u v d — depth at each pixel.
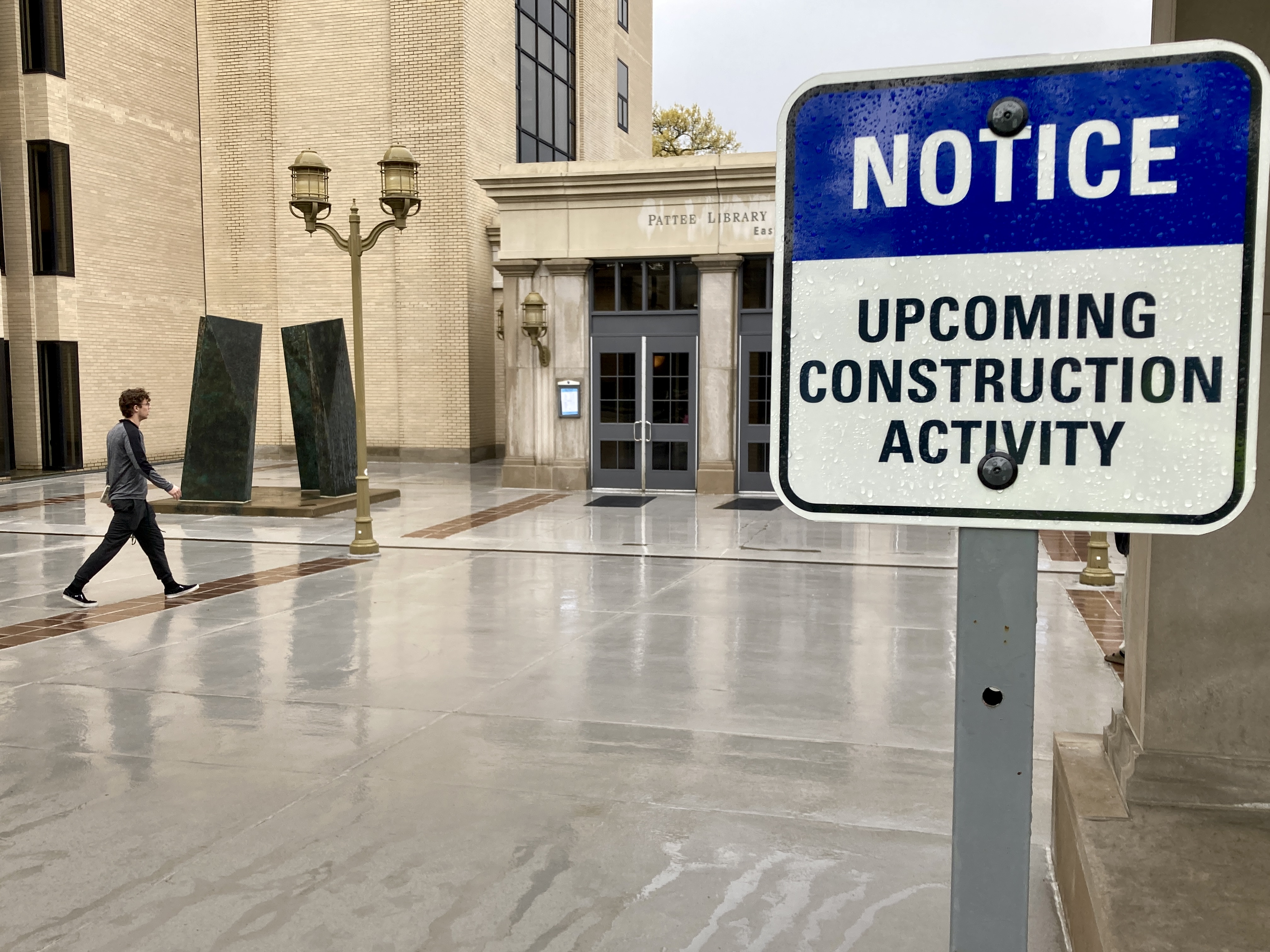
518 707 5.62
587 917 3.29
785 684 6.07
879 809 4.17
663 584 9.36
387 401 23.81
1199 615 2.76
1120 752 3.05
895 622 7.76
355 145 23.70
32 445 20.28
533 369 17.33
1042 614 7.95
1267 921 2.18
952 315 1.15
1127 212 1.11
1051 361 1.13
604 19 31.09
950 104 1.14
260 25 23.92
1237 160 1.08
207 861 3.71
